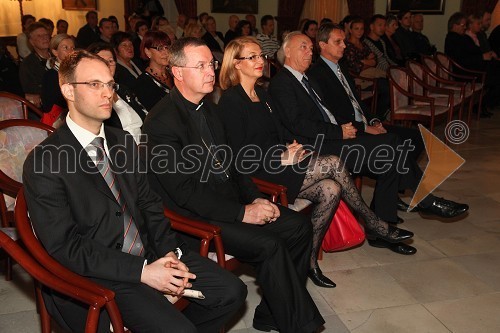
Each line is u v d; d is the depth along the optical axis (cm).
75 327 167
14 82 523
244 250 210
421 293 261
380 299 255
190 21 664
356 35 613
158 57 318
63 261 160
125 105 266
